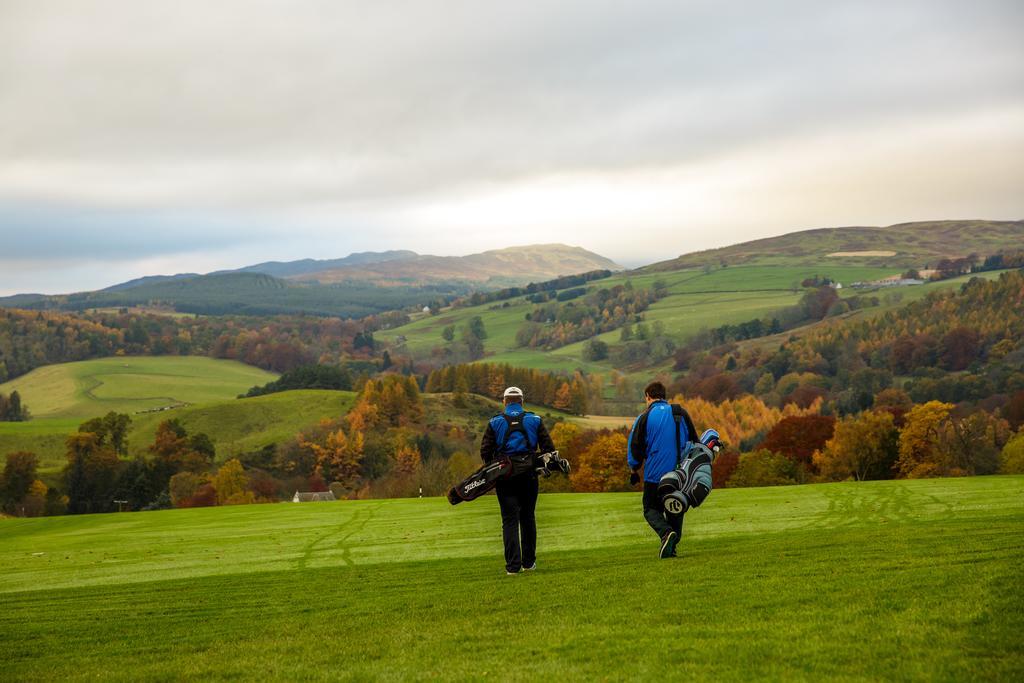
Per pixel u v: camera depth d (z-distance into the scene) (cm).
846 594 786
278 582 1367
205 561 1848
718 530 1753
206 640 906
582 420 16900
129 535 2539
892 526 1487
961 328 17700
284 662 742
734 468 8081
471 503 2878
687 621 745
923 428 7256
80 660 856
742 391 17150
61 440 15650
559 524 2022
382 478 12875
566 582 1024
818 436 8488
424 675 646
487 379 19388
